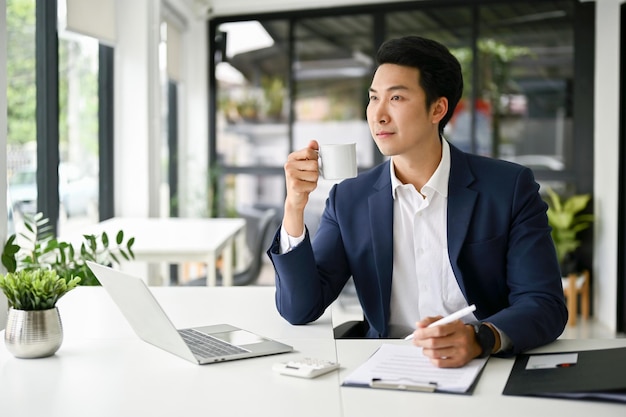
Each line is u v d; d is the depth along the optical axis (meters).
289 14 6.64
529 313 1.64
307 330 1.81
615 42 5.61
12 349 1.55
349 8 6.53
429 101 1.81
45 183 4.07
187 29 6.61
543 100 6.17
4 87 2.76
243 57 6.79
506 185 1.89
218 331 1.77
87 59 4.76
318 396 1.31
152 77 5.21
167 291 2.27
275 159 6.80
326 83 6.67
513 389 1.33
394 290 1.98
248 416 1.21
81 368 1.48
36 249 2.95
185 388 1.36
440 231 1.92
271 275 6.75
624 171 5.56
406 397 1.30
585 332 5.55
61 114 4.27
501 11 6.22
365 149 6.63
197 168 6.81
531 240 1.83
